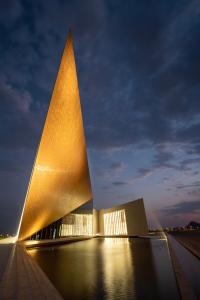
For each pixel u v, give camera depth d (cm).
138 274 695
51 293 377
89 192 2775
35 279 480
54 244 2130
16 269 574
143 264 875
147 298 466
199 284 594
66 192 2064
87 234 3133
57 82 1502
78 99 1784
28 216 1627
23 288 400
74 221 2845
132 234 3039
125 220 3222
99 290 525
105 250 1411
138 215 2967
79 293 504
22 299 334
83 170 2255
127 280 618
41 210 1741
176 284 573
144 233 2827
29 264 671
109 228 3594
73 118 1770
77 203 2484
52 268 797
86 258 1046
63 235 2511
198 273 746
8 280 455
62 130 1673
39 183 1602
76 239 2673
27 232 1759
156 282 594
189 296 445
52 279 634
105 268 794
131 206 3122
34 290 389
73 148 1895
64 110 1638
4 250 1035
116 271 742
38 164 1554
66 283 588
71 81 1633
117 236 3334
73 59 1625
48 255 1173
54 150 1659
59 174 1812
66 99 1630
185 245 1708
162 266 830
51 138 1578
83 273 711
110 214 3612
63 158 1806
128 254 1192
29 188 1545
